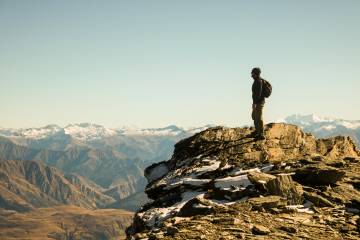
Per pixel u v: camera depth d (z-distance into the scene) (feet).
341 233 46.68
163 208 67.41
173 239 41.55
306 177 67.51
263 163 80.43
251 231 45.16
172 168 100.07
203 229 45.29
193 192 70.90
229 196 62.23
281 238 42.96
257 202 55.77
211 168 80.79
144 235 47.96
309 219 51.49
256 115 92.22
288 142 95.25
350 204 59.00
